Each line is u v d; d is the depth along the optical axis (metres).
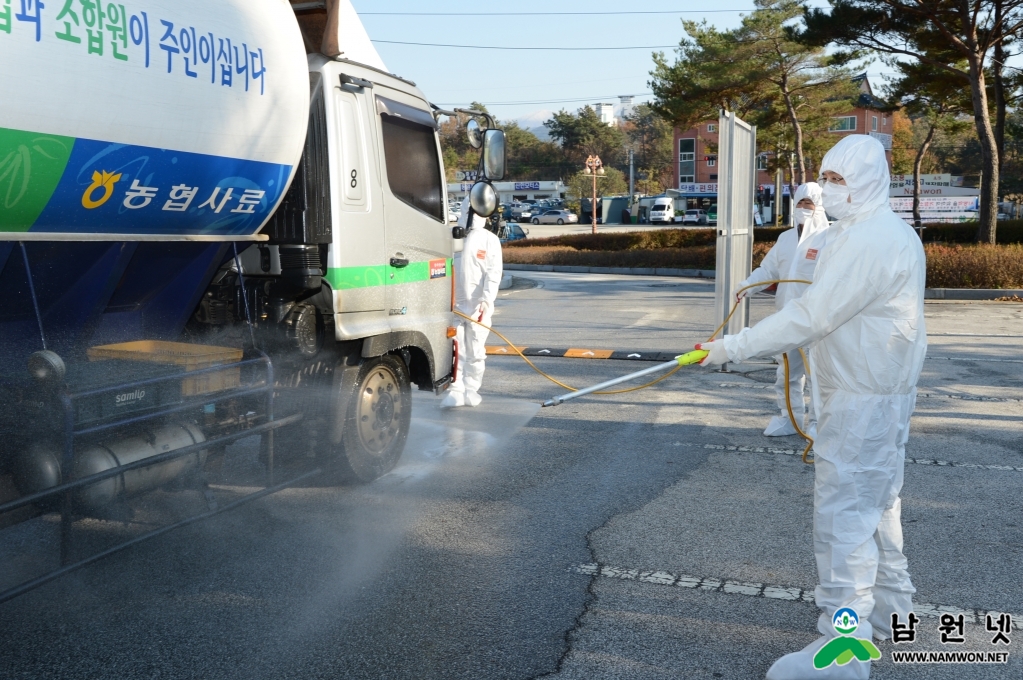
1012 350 10.30
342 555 4.37
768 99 35.53
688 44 34.19
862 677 3.12
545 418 7.29
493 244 7.44
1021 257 16.44
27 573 4.10
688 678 3.25
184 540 4.53
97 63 3.37
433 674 3.27
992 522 4.81
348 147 5.04
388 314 5.48
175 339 4.87
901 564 3.38
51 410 3.60
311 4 5.04
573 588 4.02
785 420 6.69
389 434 5.64
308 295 4.90
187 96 3.80
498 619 3.71
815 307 3.06
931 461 5.96
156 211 3.94
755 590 4.00
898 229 3.04
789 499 5.24
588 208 70.38
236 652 3.42
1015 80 25.70
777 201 49.16
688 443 6.52
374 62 5.46
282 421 4.64
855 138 3.12
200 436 4.18
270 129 4.33
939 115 33.72
